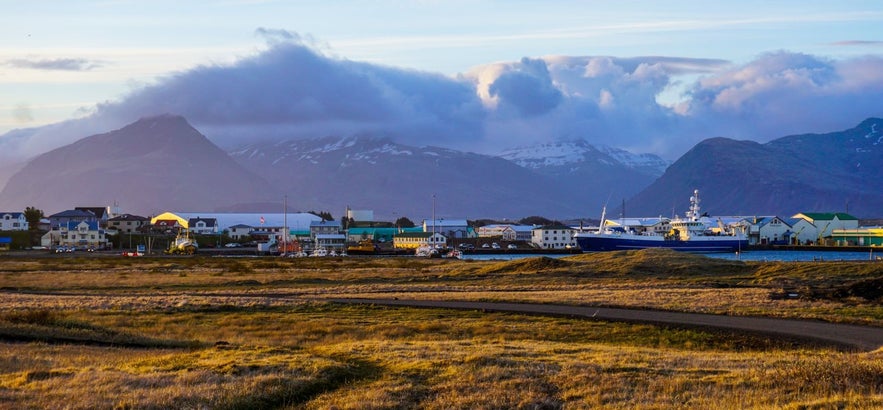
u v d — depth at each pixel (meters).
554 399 29.02
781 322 54.59
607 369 34.00
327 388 31.73
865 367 31.30
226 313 65.12
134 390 29.66
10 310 64.75
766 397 28.00
